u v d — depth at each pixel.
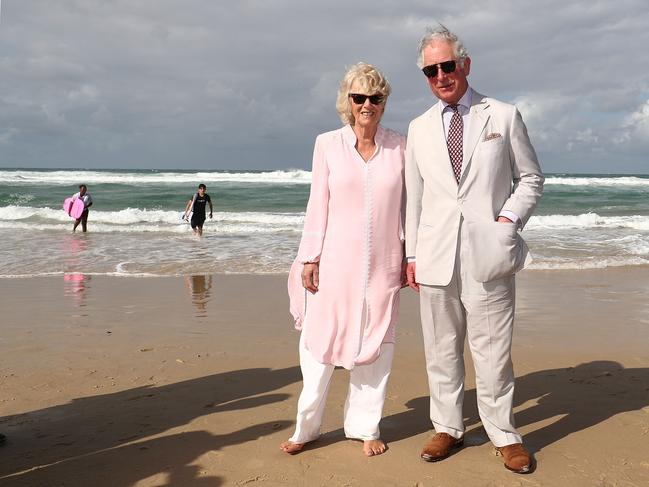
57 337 5.72
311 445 3.27
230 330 6.05
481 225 2.90
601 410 3.75
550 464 3.01
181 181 41.59
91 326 6.19
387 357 3.19
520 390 4.19
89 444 3.31
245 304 7.38
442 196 3.00
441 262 3.00
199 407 3.89
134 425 3.58
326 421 3.62
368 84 2.97
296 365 4.84
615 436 3.34
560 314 6.79
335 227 3.11
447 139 3.01
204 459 3.10
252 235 15.80
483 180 2.92
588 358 4.98
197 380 4.46
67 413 3.79
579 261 11.00
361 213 3.08
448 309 3.08
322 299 3.12
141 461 3.08
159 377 4.53
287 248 12.98
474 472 2.93
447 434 3.18
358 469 2.98
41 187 33.94
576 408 3.79
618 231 17.03
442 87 2.94
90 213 20.59
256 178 46.16
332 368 3.20
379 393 3.19
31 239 14.60
